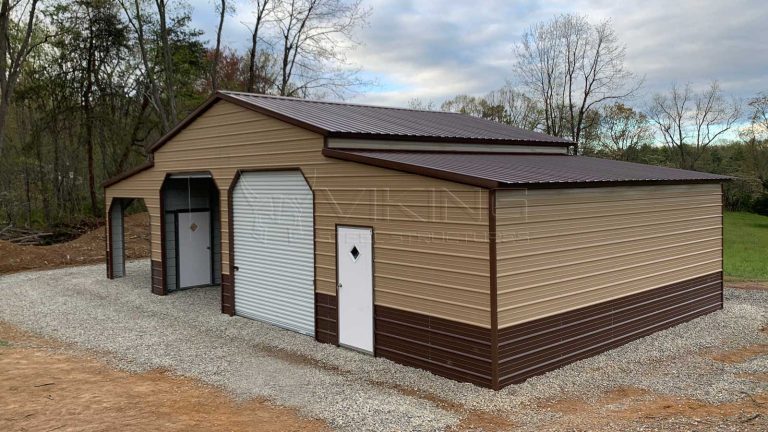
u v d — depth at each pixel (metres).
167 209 13.98
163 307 12.34
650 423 6.03
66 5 24.78
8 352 8.95
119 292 14.05
